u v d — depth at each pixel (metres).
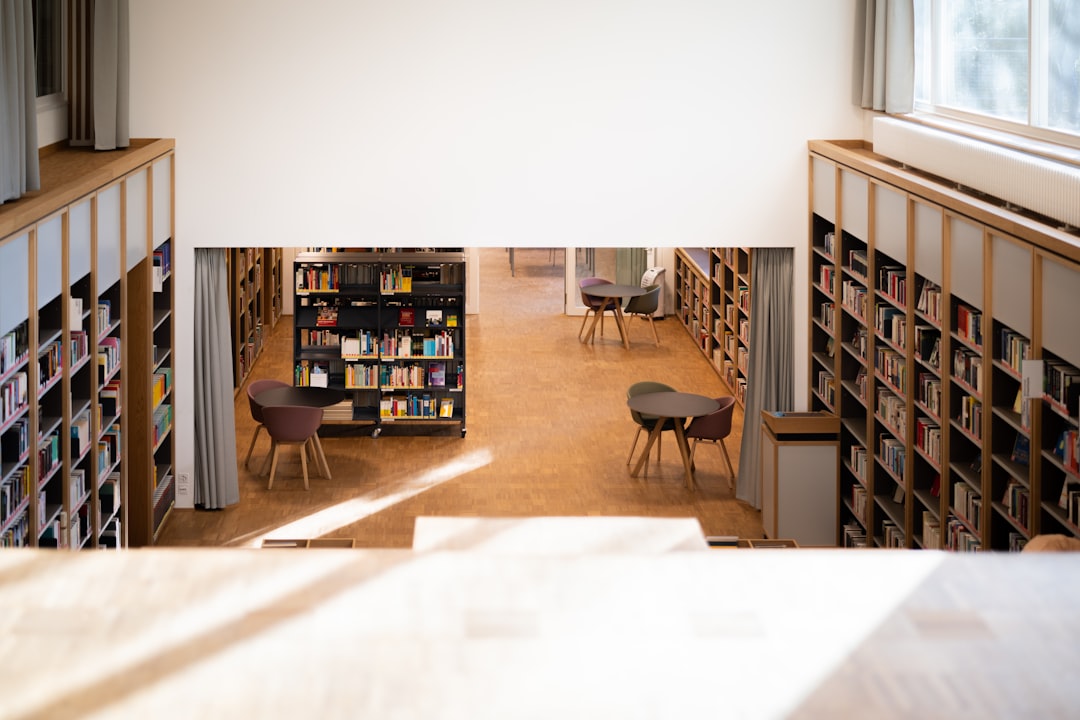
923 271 7.33
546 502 10.23
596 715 0.47
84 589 0.52
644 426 11.22
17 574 0.53
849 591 0.53
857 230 8.70
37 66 8.49
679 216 9.89
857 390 9.21
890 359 8.25
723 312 14.13
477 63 9.61
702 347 15.80
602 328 16.64
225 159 9.66
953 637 0.50
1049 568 0.54
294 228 9.79
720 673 0.49
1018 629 0.51
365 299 12.31
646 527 0.67
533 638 0.50
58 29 8.91
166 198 9.47
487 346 16.20
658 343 16.38
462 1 9.52
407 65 9.59
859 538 9.09
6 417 5.86
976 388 6.64
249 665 0.49
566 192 9.82
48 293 6.35
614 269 18.36
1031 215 6.30
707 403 10.80
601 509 10.10
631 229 9.90
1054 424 5.80
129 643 0.50
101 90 8.73
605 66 9.65
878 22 9.10
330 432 12.12
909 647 0.50
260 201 9.73
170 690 0.48
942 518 7.16
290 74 9.57
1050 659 0.49
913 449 7.77
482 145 9.73
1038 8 6.89
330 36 9.52
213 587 0.53
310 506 10.09
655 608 0.52
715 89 9.70
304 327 12.05
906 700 0.48
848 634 0.51
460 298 12.12
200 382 9.89
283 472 10.98
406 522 9.69
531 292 20.14
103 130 8.78
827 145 9.35
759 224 9.93
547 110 9.70
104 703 0.47
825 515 9.48
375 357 12.03
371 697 0.47
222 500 9.96
